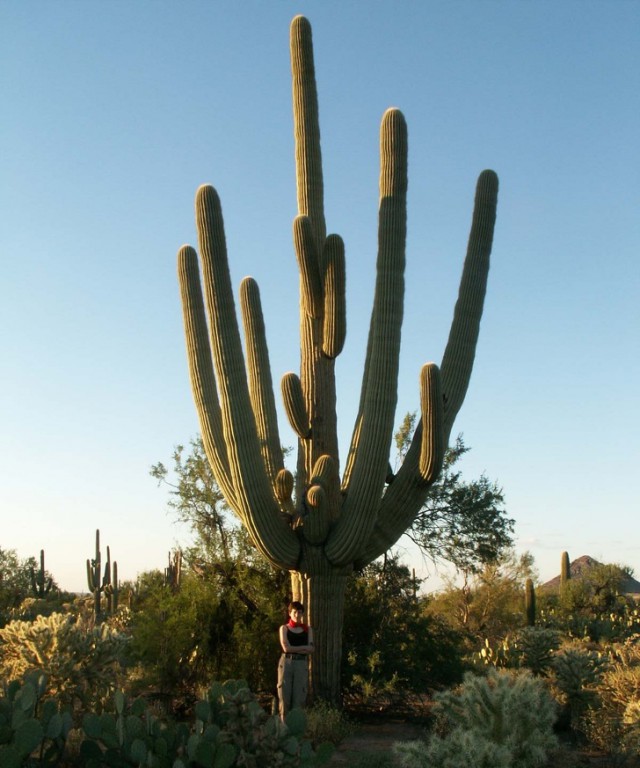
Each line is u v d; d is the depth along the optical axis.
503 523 21.02
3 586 35.06
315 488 11.12
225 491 11.78
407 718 12.23
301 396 11.88
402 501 11.84
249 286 12.29
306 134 13.28
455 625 25.84
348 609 13.56
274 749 6.82
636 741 9.23
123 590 31.77
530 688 8.57
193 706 12.38
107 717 7.11
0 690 8.58
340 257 12.06
